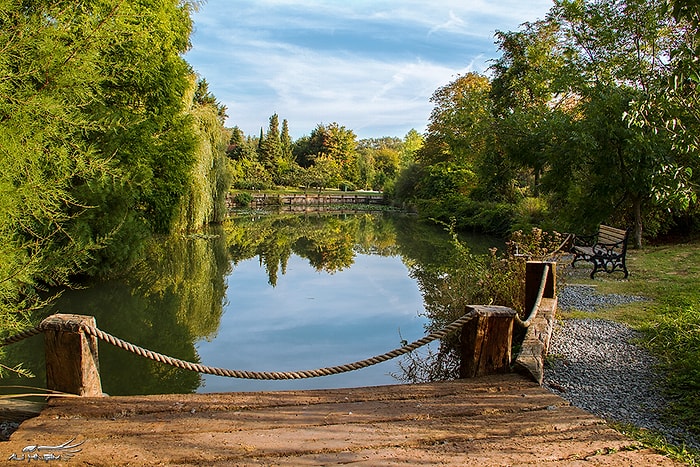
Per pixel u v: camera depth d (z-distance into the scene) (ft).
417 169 130.21
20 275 13.42
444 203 95.35
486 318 13.42
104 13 15.53
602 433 10.03
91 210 30.25
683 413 12.04
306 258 54.13
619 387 13.92
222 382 19.20
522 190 81.61
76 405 11.01
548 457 8.94
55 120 13.66
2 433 10.39
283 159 215.10
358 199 181.47
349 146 232.12
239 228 86.84
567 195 48.03
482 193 84.64
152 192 41.55
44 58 13.35
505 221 70.90
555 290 23.03
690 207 44.24
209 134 74.49
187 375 19.98
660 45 40.88
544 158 47.29
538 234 28.60
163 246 58.85
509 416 10.82
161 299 33.42
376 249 62.13
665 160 37.68
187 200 61.05
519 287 22.17
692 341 16.51
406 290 36.58
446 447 9.30
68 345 11.54
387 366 20.48
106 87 34.45
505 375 13.46
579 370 15.30
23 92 12.91
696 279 28.78
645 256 38.55
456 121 65.57
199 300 33.40
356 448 9.20
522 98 79.71
